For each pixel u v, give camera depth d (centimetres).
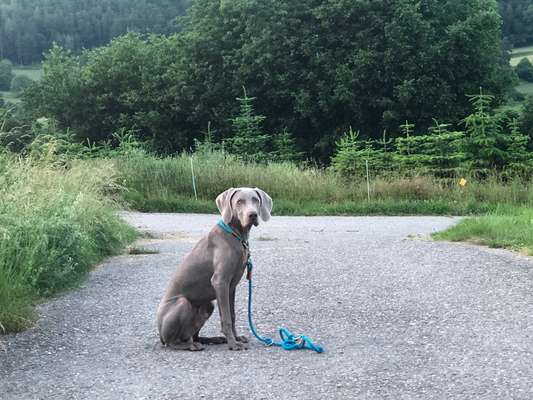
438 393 496
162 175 2295
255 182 2242
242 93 3728
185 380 539
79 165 1520
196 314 638
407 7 3366
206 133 3712
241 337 651
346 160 2497
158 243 1342
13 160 1203
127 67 4159
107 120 4147
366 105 3481
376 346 620
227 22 3803
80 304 817
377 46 3466
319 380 531
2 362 595
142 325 717
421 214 1988
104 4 8506
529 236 1159
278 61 3597
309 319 726
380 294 827
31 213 967
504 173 2369
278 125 3756
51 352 624
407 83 3294
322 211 2019
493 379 522
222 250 623
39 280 869
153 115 3844
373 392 502
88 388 527
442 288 849
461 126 3556
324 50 3572
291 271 987
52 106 4241
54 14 8462
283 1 3669
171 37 4344
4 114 1408
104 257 1164
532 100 3362
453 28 3422
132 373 561
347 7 3475
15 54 8350
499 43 3781
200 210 2116
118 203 1614
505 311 730
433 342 626
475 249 1143
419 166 2469
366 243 1260
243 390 512
